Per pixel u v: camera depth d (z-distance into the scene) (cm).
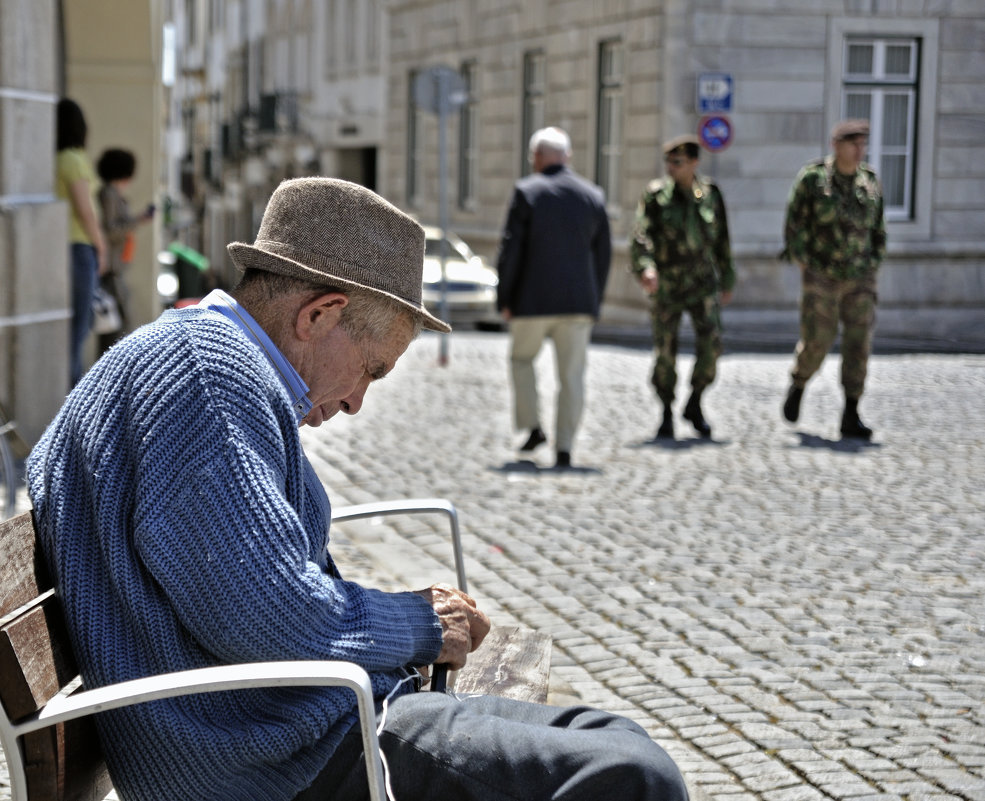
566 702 520
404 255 294
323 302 284
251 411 259
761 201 2455
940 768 459
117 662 255
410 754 262
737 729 496
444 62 3488
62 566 258
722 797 435
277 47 5156
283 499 258
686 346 2136
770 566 734
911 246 2481
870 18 2455
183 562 249
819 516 863
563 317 1044
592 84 2753
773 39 2438
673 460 1072
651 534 809
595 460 1070
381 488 943
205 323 266
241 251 282
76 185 1179
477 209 3309
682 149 1159
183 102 7312
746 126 2441
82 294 1192
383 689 276
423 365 1758
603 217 1072
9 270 977
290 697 264
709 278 1174
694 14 2423
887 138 2502
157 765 257
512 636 391
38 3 1020
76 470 263
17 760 244
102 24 1714
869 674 558
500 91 3177
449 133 3462
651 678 552
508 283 1055
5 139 977
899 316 2486
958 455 1098
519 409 1087
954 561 748
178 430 253
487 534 804
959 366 1750
